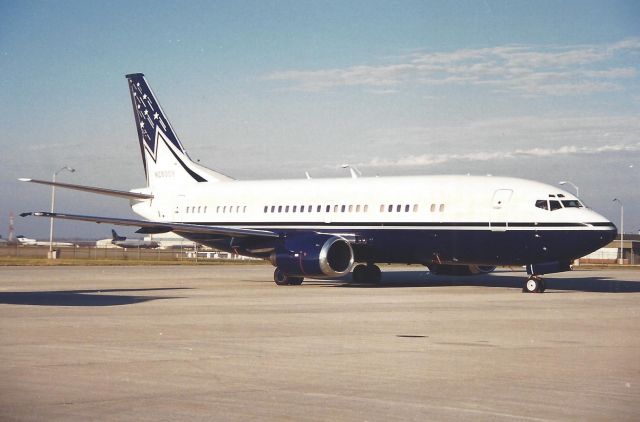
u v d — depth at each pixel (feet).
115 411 38.63
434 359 54.34
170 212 170.09
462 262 132.98
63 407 39.42
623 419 37.45
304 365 51.72
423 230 134.21
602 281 163.53
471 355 56.24
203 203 165.37
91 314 83.82
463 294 118.11
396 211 137.49
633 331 71.00
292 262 133.49
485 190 130.11
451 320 80.02
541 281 124.57
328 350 58.39
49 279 157.89
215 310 89.56
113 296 110.63
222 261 300.81
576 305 98.78
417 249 135.74
